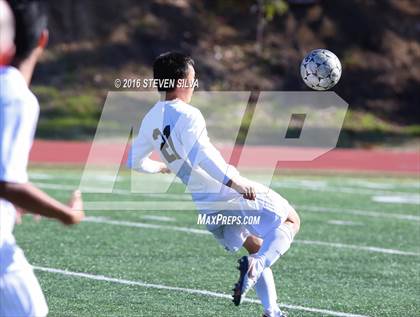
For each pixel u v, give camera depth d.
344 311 15.66
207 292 16.88
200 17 73.38
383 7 75.69
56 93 64.25
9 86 8.49
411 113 67.88
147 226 25.30
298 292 17.22
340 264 20.27
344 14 74.50
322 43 72.62
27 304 8.85
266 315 13.49
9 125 8.41
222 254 21.05
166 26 71.81
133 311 15.19
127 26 71.25
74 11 71.25
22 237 22.61
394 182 40.00
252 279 12.49
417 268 19.95
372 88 69.12
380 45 72.75
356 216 28.33
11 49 8.70
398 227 26.14
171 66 13.12
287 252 21.69
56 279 17.70
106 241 22.50
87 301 15.85
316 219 27.45
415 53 73.06
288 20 73.62
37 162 44.38
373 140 62.38
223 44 71.19
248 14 74.25
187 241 22.83
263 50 70.94
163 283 17.62
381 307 16.02
